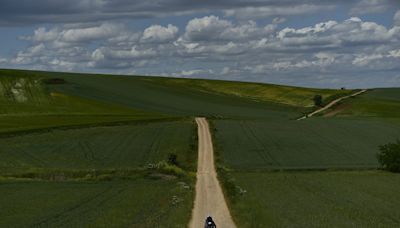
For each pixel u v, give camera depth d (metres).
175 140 94.88
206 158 82.69
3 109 129.00
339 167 77.69
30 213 42.16
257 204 43.81
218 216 39.91
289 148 92.50
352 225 34.84
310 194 51.66
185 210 40.78
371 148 93.56
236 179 64.19
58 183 62.31
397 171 74.69
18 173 68.94
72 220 38.44
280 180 63.69
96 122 111.06
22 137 93.81
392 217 38.88
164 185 59.78
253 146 93.38
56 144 89.75
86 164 76.38
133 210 41.78
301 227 33.72
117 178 67.81
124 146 89.38
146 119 118.00
